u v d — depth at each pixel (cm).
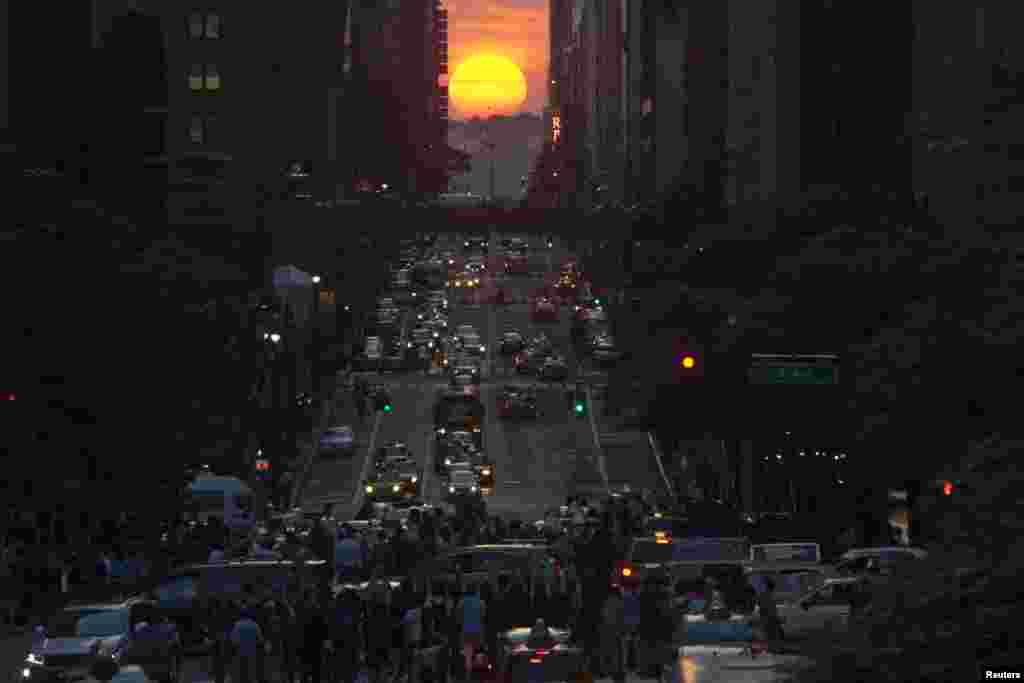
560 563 8194
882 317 11656
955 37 17538
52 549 9725
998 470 2933
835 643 2536
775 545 7444
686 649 5209
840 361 10119
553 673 5347
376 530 9812
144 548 9212
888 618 2491
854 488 9988
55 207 13675
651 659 6209
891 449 8719
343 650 6369
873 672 2453
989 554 2481
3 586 8650
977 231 8519
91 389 11356
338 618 6362
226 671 6397
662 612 6206
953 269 8719
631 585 6297
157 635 6266
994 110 8612
